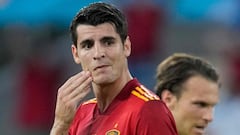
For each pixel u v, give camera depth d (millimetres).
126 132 13969
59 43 33750
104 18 14062
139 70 32125
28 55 34156
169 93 16594
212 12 31562
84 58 14227
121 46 14219
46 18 31375
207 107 16500
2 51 34969
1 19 32031
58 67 33688
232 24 32062
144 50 32125
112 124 14250
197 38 34938
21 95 34375
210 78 16469
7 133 34750
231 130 32406
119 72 14227
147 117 13820
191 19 32312
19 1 31734
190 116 16453
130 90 14406
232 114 32812
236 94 33750
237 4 31297
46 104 33531
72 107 14336
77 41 14312
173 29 33688
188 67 16516
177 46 34125
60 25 32875
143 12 32000
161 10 32500
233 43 34750
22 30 33781
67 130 14422
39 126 33719
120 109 14320
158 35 32750
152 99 14055
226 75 34344
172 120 14086
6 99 35094
